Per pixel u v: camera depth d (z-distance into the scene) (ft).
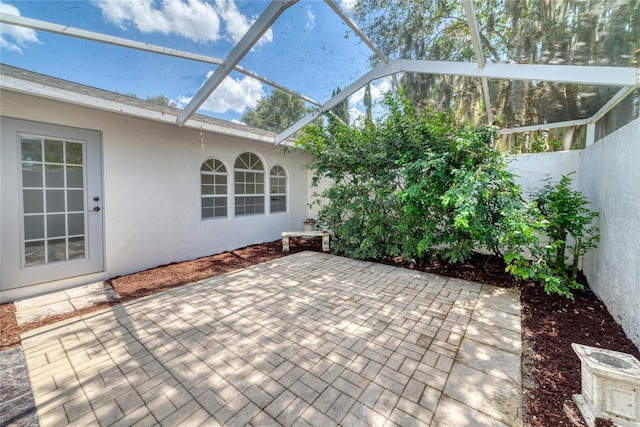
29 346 8.56
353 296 12.59
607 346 8.31
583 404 5.84
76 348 8.45
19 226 12.28
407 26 12.17
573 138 21.49
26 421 5.81
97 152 14.55
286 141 24.70
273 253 21.17
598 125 16.78
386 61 14.83
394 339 8.95
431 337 9.05
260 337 9.08
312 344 8.66
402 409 6.05
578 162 15.25
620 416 5.24
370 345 8.60
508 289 13.34
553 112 16.60
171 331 9.47
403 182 18.13
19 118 12.07
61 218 13.48
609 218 10.66
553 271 12.00
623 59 10.32
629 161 9.07
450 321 10.16
